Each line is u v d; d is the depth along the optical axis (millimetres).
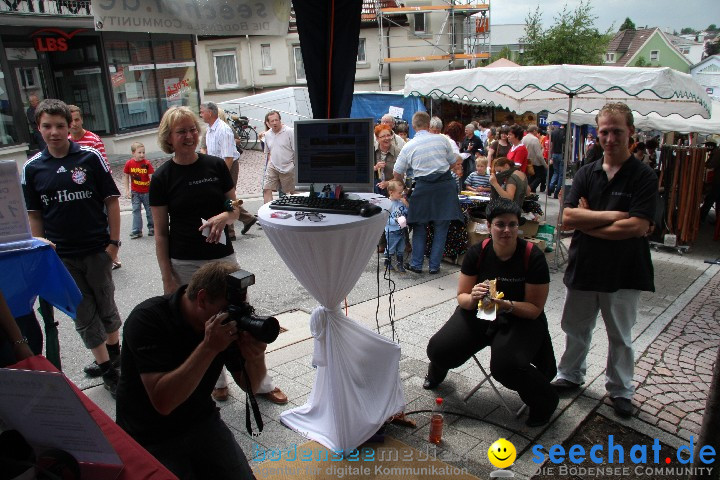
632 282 3164
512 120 18016
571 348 3520
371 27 20625
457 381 3734
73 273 3445
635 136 11547
